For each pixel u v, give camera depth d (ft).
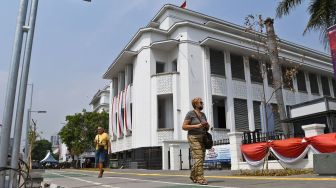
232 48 95.45
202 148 23.75
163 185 23.81
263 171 36.58
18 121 16.38
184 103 87.30
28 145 104.47
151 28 95.76
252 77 100.89
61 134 165.48
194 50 91.50
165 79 89.86
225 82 94.07
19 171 15.96
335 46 31.27
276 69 55.62
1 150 14.98
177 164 67.77
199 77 90.17
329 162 27.76
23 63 17.01
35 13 17.92
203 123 23.52
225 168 56.03
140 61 96.32
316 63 123.24
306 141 38.01
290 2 59.62
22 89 16.71
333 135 34.81
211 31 96.32
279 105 54.70
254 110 98.37
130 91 104.22
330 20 56.03
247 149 46.75
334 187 18.81
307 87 119.34
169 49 96.53
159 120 93.97
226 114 92.68
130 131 101.81
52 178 43.06
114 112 120.16
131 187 23.49
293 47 121.19
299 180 24.91
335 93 131.03
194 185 22.88
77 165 184.44
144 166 87.30
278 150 41.24
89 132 160.45
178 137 85.30
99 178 38.14
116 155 114.42
